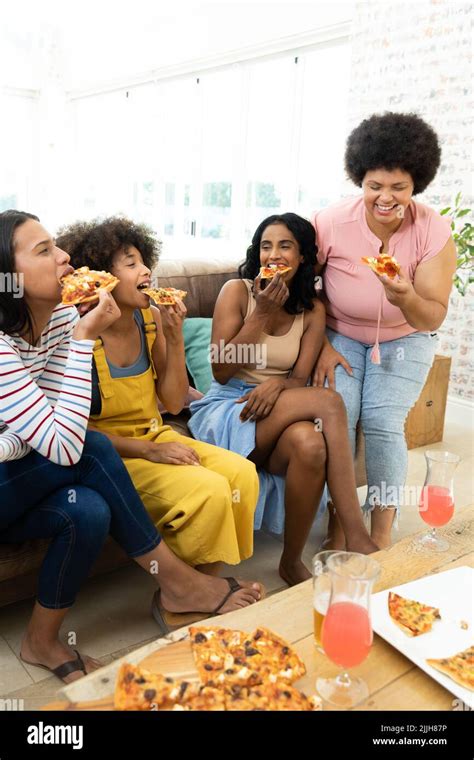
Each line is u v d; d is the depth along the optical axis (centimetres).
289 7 449
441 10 337
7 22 721
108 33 670
